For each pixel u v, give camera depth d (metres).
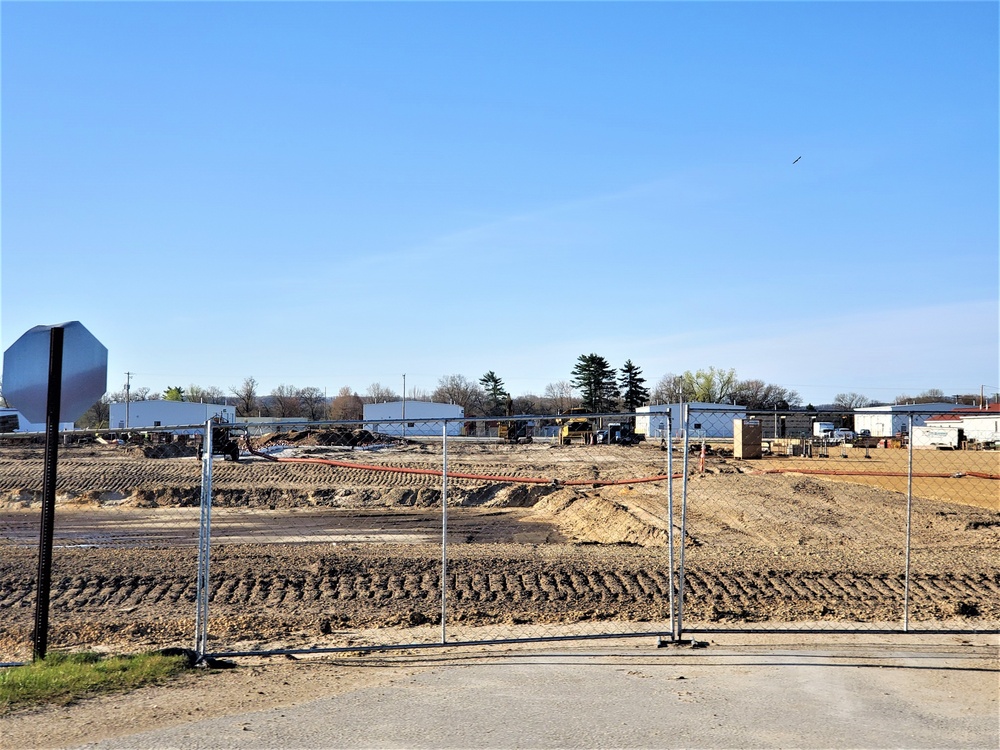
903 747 6.50
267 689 8.03
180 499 31.39
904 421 61.06
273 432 64.06
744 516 24.22
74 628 11.83
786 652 9.47
